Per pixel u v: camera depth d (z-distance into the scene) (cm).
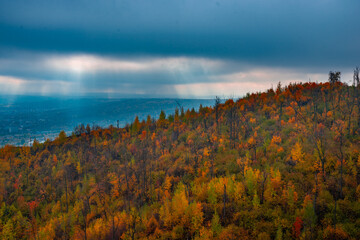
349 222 2839
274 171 3831
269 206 3441
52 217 5244
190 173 5434
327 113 6234
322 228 2886
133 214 4038
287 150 4788
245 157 4912
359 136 4553
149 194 5112
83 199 5631
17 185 6988
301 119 6581
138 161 6962
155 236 3609
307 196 3178
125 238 3659
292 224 2980
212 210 3756
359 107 6041
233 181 4150
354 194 3244
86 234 4106
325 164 3850
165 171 5941
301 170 3988
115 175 6175
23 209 5862
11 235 4778
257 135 6269
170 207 3988
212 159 5534
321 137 4662
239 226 3272
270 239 2953
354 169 3566
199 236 3362
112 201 5288
